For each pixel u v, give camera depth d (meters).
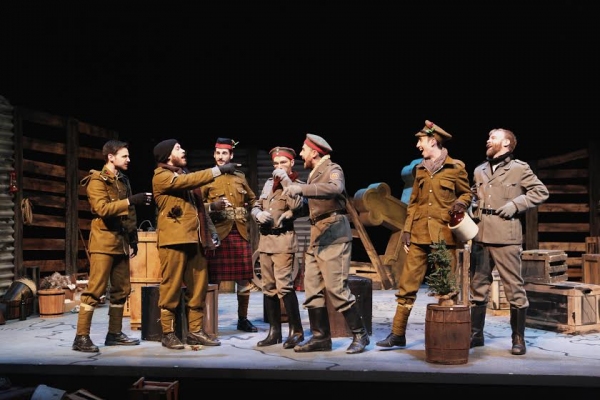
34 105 8.93
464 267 5.94
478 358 4.88
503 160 5.20
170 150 5.33
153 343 5.58
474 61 9.74
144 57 9.59
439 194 5.07
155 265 6.31
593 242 8.88
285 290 5.30
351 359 4.85
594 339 5.64
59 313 7.20
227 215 6.10
